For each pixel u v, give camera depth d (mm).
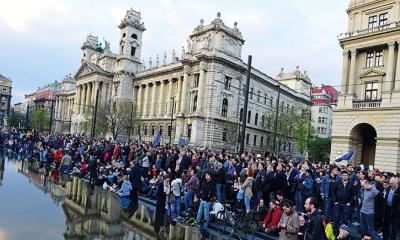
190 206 19344
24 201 19797
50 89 181750
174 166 24719
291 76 116938
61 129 140375
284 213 11320
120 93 97938
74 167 33094
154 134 89062
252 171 17969
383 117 43125
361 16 48531
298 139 80562
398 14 44000
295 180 18984
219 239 15273
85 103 112312
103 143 37875
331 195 17047
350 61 48719
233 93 75500
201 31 75250
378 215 14562
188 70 76750
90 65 105625
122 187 24516
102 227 15883
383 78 45500
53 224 15641
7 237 13281
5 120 181375
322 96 135625
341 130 47656
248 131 81375
